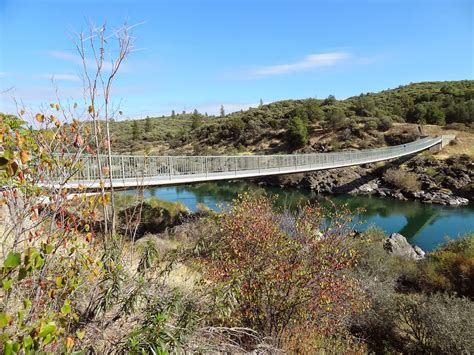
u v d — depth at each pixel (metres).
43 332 1.81
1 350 1.71
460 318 8.42
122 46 3.44
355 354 7.29
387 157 43.53
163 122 101.56
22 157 2.19
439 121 69.00
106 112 3.38
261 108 92.50
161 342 2.39
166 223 16.19
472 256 13.69
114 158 13.95
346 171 48.41
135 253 4.41
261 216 6.90
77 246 2.70
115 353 2.62
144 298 3.02
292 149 63.12
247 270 5.71
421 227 28.00
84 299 2.99
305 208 7.86
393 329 9.41
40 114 2.68
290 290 5.96
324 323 6.67
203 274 5.65
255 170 26.30
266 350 4.41
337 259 6.53
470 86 90.19
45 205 2.53
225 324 4.98
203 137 75.69
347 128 65.25
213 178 21.77
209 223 7.51
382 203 37.75
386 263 13.52
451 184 41.53
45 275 2.46
